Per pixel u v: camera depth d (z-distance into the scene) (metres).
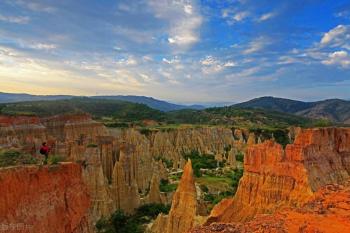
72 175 37.19
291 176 45.56
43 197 32.25
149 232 60.53
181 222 50.38
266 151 49.34
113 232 67.12
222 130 182.00
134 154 96.12
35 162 38.88
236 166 134.00
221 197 88.06
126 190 78.62
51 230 31.97
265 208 45.44
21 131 94.44
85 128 125.50
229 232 27.03
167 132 164.25
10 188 29.48
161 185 102.44
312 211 30.48
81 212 37.38
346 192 35.41
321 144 50.75
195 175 117.31
